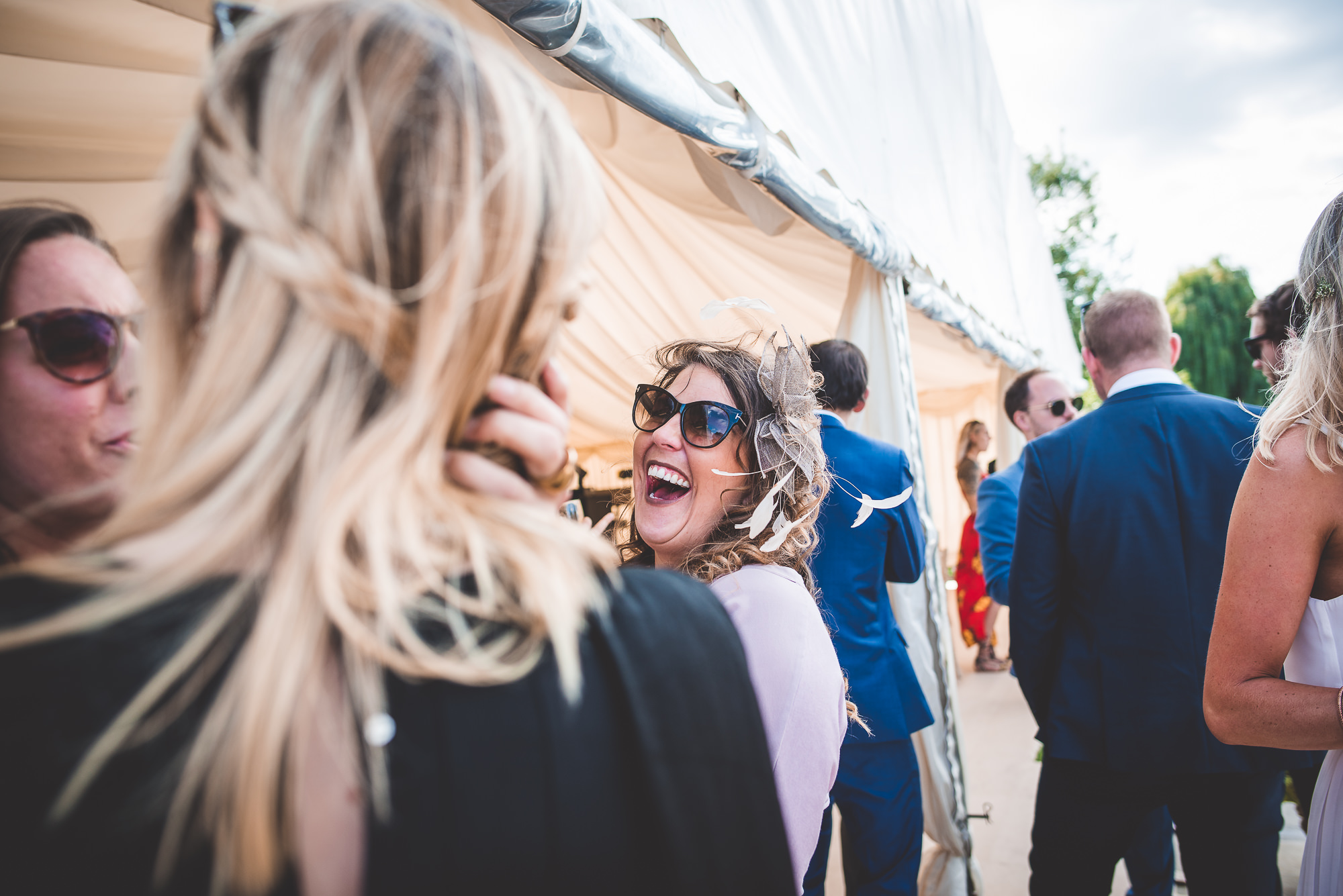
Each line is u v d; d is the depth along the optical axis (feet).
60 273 2.60
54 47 5.08
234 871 0.91
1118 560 5.56
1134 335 6.05
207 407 1.07
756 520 3.64
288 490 1.08
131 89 5.69
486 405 1.33
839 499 6.38
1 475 2.62
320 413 1.08
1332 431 3.16
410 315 1.11
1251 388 52.95
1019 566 6.16
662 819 1.21
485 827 1.07
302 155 1.07
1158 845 7.32
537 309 1.29
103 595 1.00
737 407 3.98
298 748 0.98
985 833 9.79
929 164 11.98
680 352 4.36
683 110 5.08
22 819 0.88
